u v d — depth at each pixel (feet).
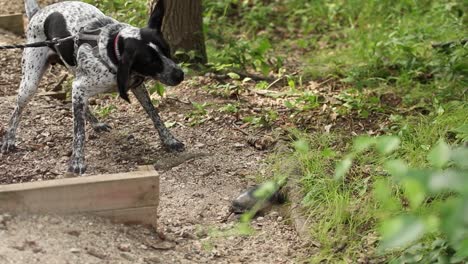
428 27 33.91
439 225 9.11
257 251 17.47
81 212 16.58
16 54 31.19
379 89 28.27
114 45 19.84
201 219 18.93
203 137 23.86
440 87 27.73
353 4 39.70
